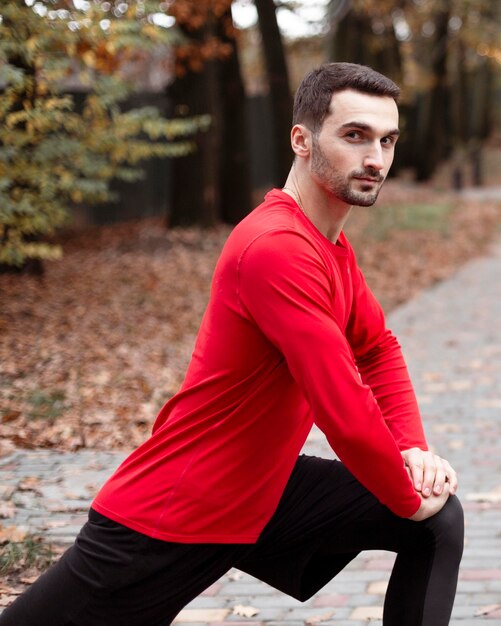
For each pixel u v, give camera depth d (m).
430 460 2.44
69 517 4.94
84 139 10.12
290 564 2.56
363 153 2.23
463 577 4.30
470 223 22.81
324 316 2.20
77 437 6.28
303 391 2.22
